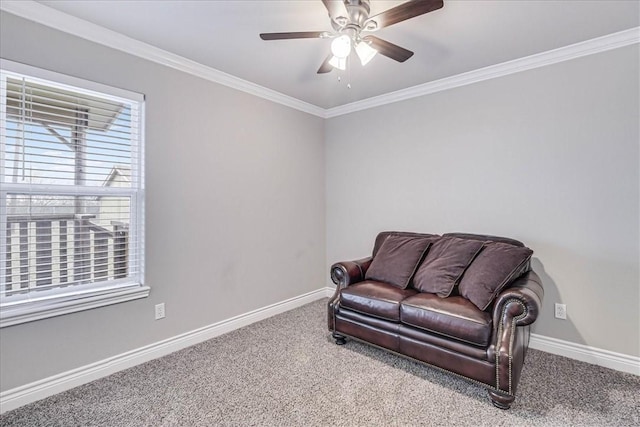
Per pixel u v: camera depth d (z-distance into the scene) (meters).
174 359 2.43
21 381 1.88
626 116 2.26
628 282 2.26
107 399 1.93
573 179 2.46
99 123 2.22
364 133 3.69
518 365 1.86
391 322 2.29
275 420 1.75
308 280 3.84
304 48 2.45
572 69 2.45
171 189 2.56
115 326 2.26
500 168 2.79
